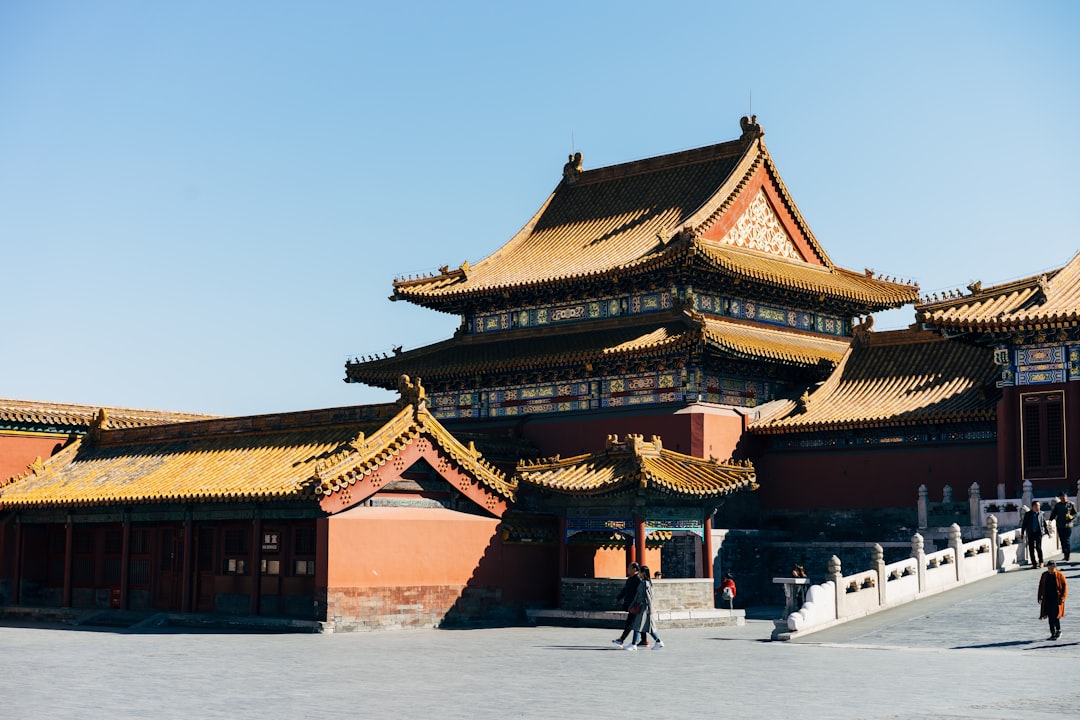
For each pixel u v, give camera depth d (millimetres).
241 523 58469
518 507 63812
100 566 64938
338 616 52562
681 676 35875
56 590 67438
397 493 56125
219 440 64562
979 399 67125
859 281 84000
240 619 55781
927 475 68000
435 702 30688
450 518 56844
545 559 60312
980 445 66688
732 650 43594
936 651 41062
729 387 73062
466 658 41469
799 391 76312
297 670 37969
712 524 69125
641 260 72500
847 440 70750
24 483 68188
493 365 75688
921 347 73938
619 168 85562
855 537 69688
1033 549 55844
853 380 74188
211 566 59375
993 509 62531
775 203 80812
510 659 41062
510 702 30641
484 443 71625
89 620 61969
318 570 52938
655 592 54781
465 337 81875
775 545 71062
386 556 54344
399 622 54344
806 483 71750
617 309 75500
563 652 43469
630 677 35750
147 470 63938
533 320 79188
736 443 71750
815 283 77000
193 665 39625
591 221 83250
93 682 35188
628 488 55031
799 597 56906
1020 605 47938
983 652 40406
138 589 62750
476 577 57344
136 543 63219
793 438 72438
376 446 54500
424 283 81375
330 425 60156
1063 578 42219
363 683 34594
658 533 56375
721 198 76250
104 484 64062
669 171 83125
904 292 83062
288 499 53500
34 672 37812
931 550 63625
